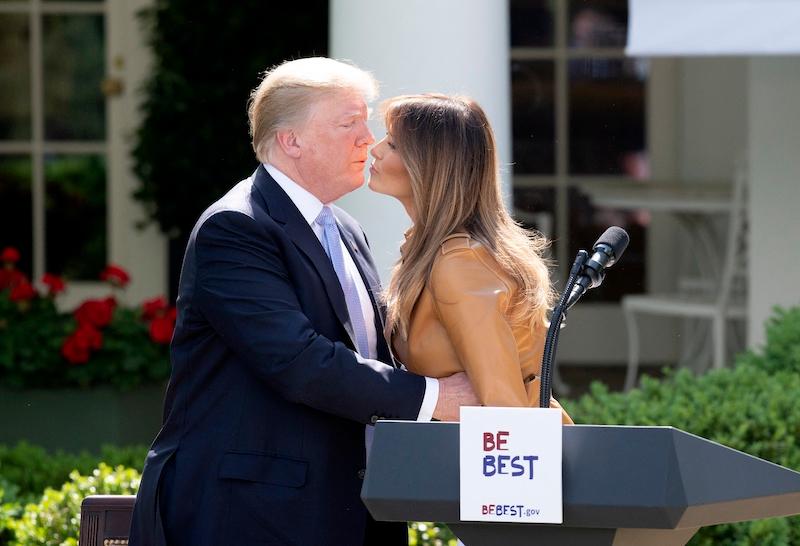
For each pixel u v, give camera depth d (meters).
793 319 12.78
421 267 6.71
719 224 20.17
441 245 6.73
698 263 20.50
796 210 16.25
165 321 14.37
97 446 14.38
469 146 6.83
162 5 19.05
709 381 11.45
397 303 6.85
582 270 5.97
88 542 7.32
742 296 18.92
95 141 20.61
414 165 6.80
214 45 18.88
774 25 11.73
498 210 6.93
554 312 5.85
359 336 7.09
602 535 4.57
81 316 14.38
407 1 10.45
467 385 6.55
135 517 6.76
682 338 21.52
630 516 4.43
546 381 5.73
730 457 4.48
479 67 10.58
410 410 6.48
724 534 9.80
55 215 20.72
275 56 18.80
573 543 4.61
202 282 6.68
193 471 6.64
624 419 10.45
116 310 14.68
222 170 19.08
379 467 4.65
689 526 4.50
